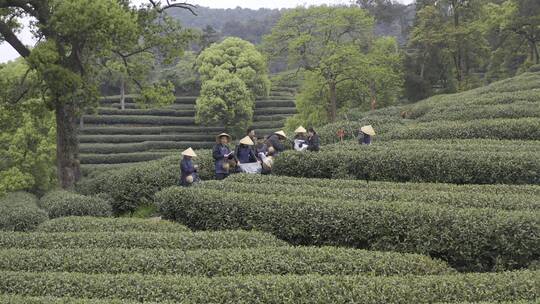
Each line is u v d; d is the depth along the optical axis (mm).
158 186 18250
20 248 11164
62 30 18922
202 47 73500
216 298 7715
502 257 10125
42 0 20219
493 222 10219
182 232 11594
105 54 21703
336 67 34875
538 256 10031
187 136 54750
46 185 32844
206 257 9461
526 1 46500
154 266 9336
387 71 37812
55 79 19250
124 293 8062
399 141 20891
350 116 33906
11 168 28625
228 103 54750
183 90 65812
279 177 15844
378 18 70000
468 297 7574
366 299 7520
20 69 26812
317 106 38031
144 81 24750
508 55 52125
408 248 10914
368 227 11359
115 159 48344
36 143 31016
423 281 7938
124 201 18328
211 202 13547
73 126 21750
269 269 9109
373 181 15734
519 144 18531
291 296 7625
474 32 44812
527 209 11094
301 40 33969
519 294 7547
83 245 11078
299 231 12148
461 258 10461
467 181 16031
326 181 15352
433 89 49281
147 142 51781
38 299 7543
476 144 18812
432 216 10789
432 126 22953
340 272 9031
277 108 62781
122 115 57906
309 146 18938
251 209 12820
